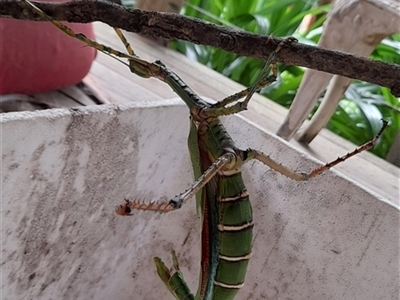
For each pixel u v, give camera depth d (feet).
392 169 2.25
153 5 2.57
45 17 0.77
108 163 1.15
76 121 1.02
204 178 0.69
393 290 1.20
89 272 1.29
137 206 0.60
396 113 2.82
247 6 3.10
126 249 1.36
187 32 0.82
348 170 2.15
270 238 1.37
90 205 1.17
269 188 1.34
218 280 0.84
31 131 0.95
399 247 1.18
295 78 2.88
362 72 0.81
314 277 1.32
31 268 1.13
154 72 0.82
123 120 1.12
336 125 2.88
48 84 1.85
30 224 1.06
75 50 1.85
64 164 1.05
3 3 0.85
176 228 1.43
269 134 1.31
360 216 1.23
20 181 0.98
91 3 0.83
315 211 1.29
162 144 1.28
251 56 0.83
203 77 2.50
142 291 1.48
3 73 1.70
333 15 1.94
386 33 1.87
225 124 1.33
